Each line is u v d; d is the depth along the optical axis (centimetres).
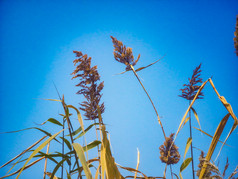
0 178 102
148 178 112
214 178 91
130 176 111
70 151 105
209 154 97
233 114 93
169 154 113
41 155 109
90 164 109
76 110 100
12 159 105
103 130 93
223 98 97
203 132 111
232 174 90
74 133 111
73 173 108
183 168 112
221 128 97
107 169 89
